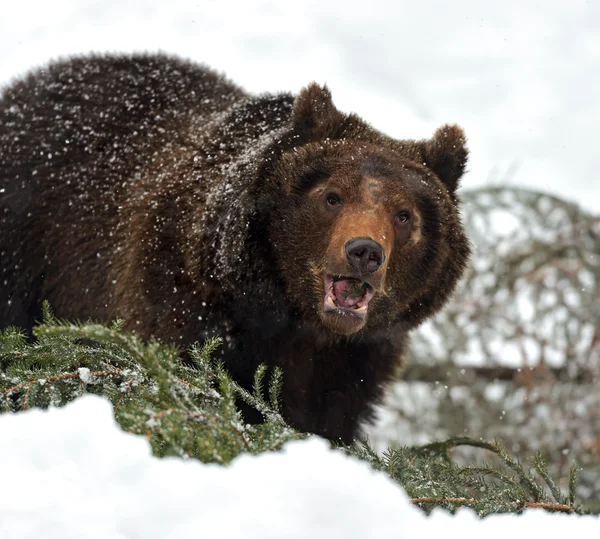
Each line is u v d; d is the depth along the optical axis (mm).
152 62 12672
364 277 8773
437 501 7156
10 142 12102
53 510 5078
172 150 11094
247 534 4961
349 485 5250
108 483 5332
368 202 9266
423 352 16172
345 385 10664
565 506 7293
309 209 9477
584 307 15891
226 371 8820
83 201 11422
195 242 9641
